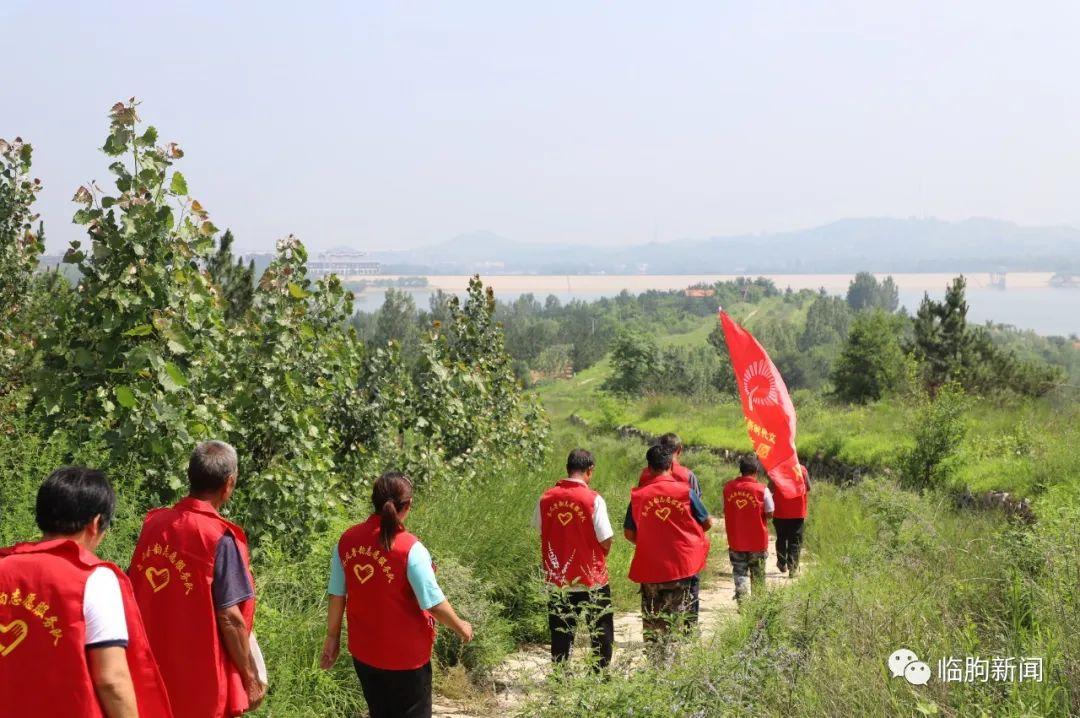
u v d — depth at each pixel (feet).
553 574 22.41
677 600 24.17
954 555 25.98
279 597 21.02
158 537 13.19
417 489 35.42
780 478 30.76
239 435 24.97
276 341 26.53
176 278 22.40
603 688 16.15
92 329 22.11
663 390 171.22
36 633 9.98
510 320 497.87
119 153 22.18
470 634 16.49
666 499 24.38
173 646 12.79
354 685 20.26
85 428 21.47
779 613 19.38
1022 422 58.34
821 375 309.01
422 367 41.63
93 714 9.99
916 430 55.72
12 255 29.96
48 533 10.73
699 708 15.65
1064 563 19.86
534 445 54.08
